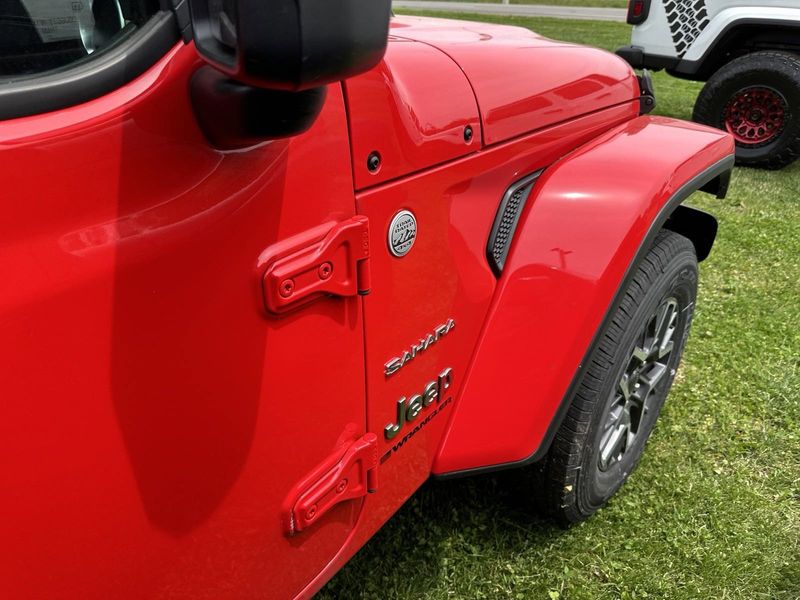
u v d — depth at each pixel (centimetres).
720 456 257
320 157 105
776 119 607
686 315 237
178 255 87
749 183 581
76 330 80
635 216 172
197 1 71
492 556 210
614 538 218
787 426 273
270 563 120
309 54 65
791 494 239
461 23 240
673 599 199
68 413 81
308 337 111
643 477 244
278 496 116
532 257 170
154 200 84
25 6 73
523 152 171
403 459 150
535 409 167
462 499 230
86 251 79
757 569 209
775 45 638
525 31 239
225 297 95
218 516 106
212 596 110
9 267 73
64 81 76
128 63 80
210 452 100
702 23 638
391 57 136
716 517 227
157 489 95
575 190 176
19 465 78
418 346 143
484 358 165
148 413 90
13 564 81
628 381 214
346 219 113
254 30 63
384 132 120
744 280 397
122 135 80
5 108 73
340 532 137
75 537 86
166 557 100
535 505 211
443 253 145
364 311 124
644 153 192
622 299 183
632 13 680
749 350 323
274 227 99
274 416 109
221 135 85
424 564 206
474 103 151
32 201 74
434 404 155
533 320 167
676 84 987
